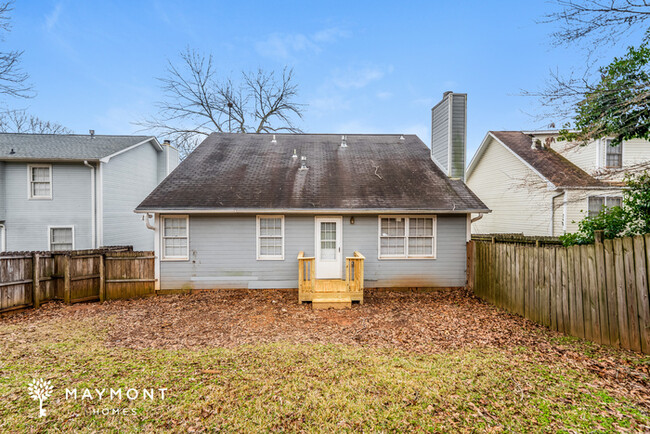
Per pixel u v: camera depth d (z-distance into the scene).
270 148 12.76
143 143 15.16
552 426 2.93
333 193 9.55
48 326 6.20
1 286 6.86
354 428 2.98
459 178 10.62
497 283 7.64
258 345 5.17
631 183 5.92
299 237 9.36
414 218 9.48
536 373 3.98
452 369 4.16
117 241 13.16
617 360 4.20
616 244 4.62
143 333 5.80
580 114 6.14
